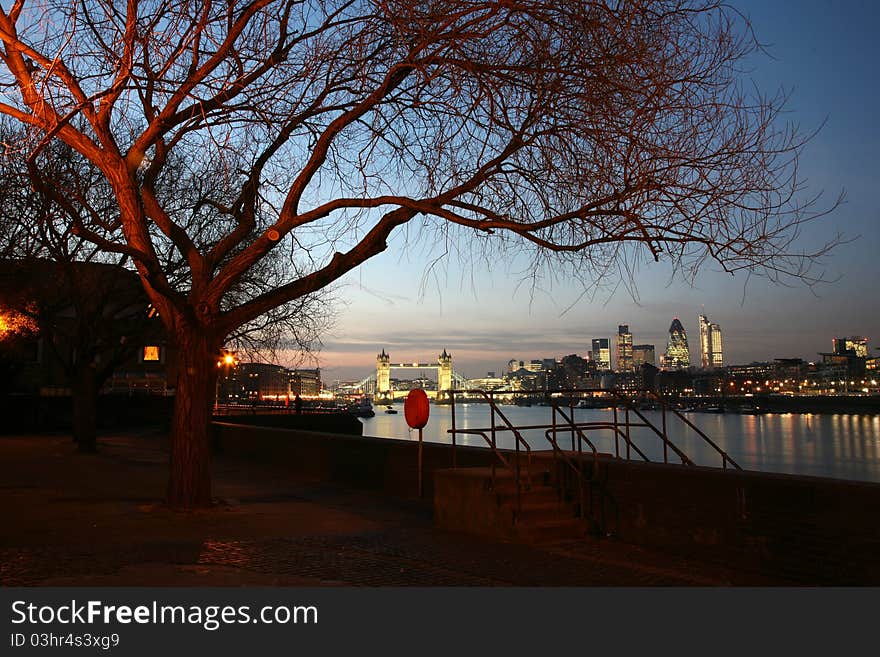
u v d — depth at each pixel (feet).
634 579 27.25
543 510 35.65
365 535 36.11
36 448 84.17
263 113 36.96
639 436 313.73
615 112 31.86
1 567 26.53
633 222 31.63
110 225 41.01
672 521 31.86
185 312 38.68
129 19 31.40
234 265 39.34
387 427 387.34
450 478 38.42
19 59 34.58
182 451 40.29
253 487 58.08
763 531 28.27
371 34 36.78
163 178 72.69
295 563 28.81
